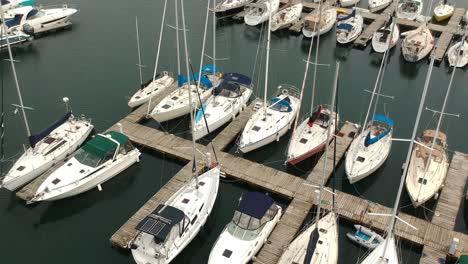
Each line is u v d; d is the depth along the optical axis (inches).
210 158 1099.9
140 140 1213.1
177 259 912.3
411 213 1010.1
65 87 1521.9
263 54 1771.7
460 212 1036.5
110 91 1498.5
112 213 1024.2
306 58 1745.8
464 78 1614.2
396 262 826.2
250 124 1216.8
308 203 1010.1
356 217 968.3
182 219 877.8
